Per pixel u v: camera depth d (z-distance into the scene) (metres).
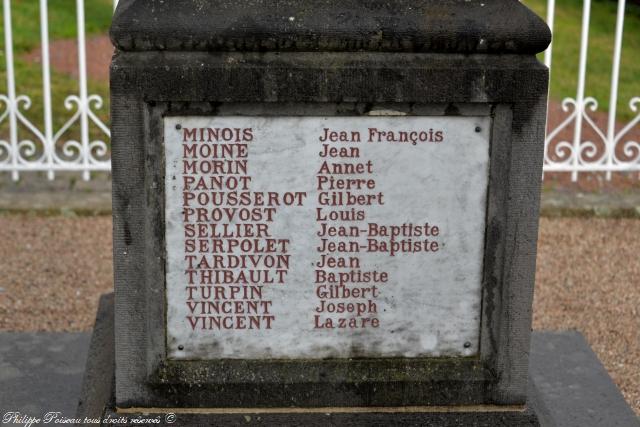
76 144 6.85
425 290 3.25
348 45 3.05
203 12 3.02
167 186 3.12
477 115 3.12
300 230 3.18
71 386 3.99
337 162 3.14
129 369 3.22
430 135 3.13
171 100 3.04
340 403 3.26
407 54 3.08
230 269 3.20
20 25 10.68
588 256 6.16
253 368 3.24
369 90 3.05
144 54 3.04
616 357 4.80
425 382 3.25
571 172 7.54
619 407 3.95
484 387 3.28
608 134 6.94
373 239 3.20
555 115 8.87
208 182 3.13
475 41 3.06
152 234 3.15
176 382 3.22
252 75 3.02
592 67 10.42
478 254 3.22
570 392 4.05
